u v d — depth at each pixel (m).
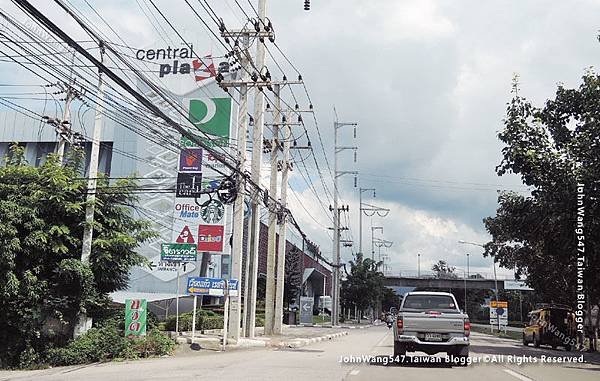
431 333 16.84
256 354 20.70
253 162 26.19
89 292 19.64
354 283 82.88
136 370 15.51
